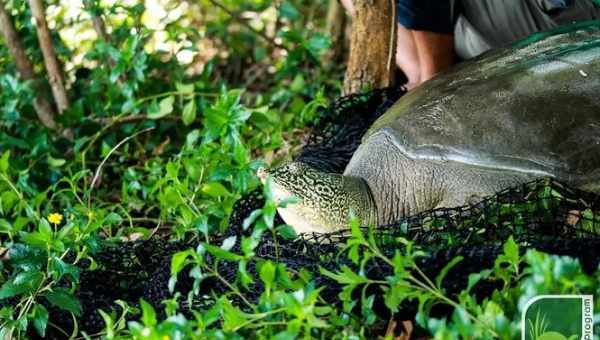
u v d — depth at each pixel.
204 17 4.88
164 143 3.77
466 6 3.58
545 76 2.81
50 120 3.93
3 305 2.88
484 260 2.54
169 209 3.03
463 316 2.30
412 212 2.83
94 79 3.83
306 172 2.79
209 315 2.42
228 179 3.00
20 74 3.91
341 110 3.33
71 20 4.09
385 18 3.44
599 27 2.98
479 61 2.97
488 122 2.76
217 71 4.61
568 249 2.57
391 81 3.49
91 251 2.84
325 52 4.36
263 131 3.46
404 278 2.45
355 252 2.46
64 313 2.84
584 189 2.71
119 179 3.69
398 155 2.83
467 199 2.77
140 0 4.16
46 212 3.21
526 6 3.51
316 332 2.45
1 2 3.86
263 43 4.68
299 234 2.77
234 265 2.72
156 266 2.95
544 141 2.72
